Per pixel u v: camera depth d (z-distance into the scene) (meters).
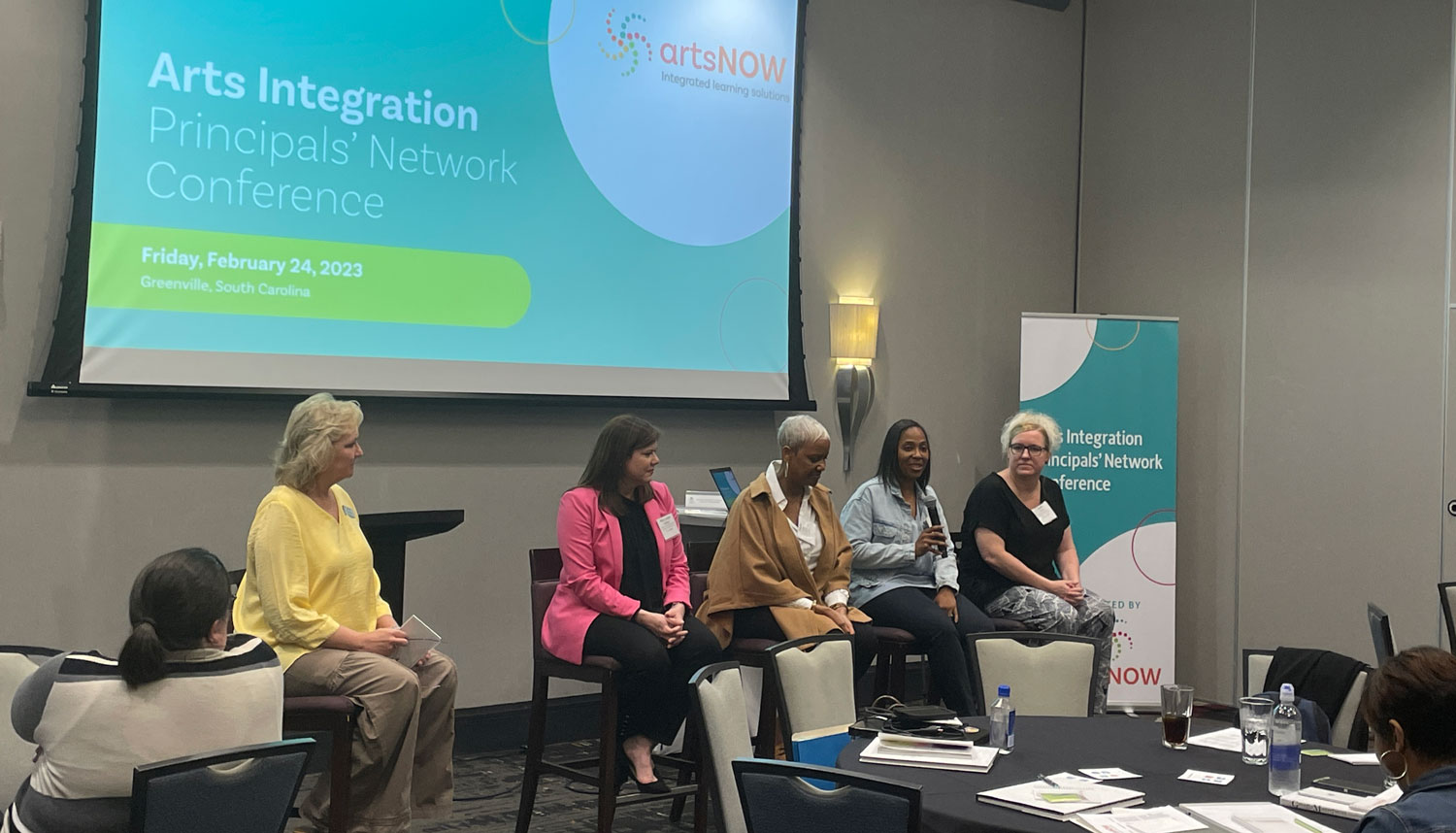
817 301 6.14
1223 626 6.43
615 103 5.44
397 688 3.33
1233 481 6.42
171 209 4.45
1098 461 6.25
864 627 4.58
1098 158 7.04
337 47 4.78
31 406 4.22
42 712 2.36
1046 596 4.97
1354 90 6.00
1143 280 6.83
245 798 2.26
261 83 4.62
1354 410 5.98
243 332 4.59
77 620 4.30
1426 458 5.72
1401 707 2.02
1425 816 1.92
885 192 6.38
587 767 4.01
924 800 2.45
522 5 5.19
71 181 4.31
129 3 4.36
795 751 2.98
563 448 5.34
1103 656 5.04
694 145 5.66
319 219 4.74
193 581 2.42
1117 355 6.27
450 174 5.03
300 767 2.36
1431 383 5.71
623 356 5.47
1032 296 6.95
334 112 4.77
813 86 6.11
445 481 5.03
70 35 4.30
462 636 5.07
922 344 6.51
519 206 5.20
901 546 4.84
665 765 4.14
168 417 4.47
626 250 5.47
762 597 4.27
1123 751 2.91
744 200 5.80
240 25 4.57
